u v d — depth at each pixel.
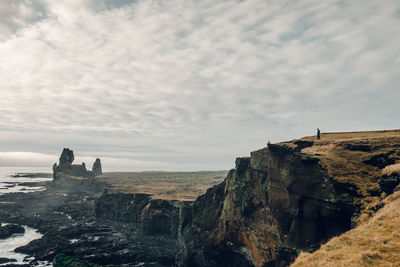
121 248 86.81
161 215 109.88
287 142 54.56
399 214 20.06
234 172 69.00
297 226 35.62
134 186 199.25
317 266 16.72
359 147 37.34
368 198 27.36
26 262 72.75
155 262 78.81
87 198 191.38
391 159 31.36
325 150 40.09
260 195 53.69
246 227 56.16
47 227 109.38
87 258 75.19
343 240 19.69
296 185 36.53
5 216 130.62
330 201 30.66
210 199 78.12
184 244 76.62
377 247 16.77
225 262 66.44
